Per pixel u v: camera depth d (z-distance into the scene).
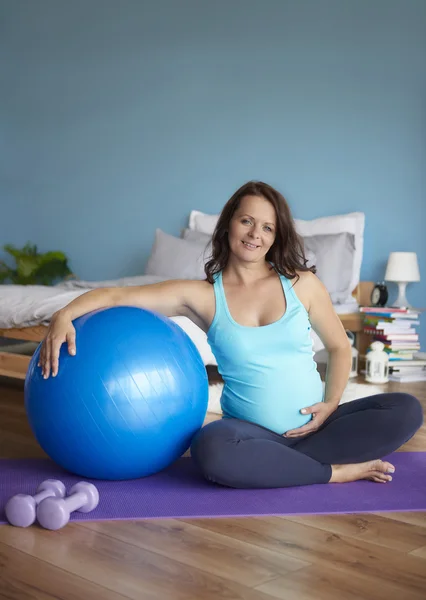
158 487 1.96
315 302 2.06
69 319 1.95
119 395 1.86
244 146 5.04
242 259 1.97
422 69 4.51
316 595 1.31
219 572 1.41
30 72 5.83
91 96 5.59
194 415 2.00
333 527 1.67
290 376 1.99
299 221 4.79
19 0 5.83
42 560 1.46
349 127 4.71
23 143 5.91
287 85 4.88
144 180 5.41
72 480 2.01
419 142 4.53
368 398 2.07
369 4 4.62
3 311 3.45
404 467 2.21
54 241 5.84
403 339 4.16
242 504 1.82
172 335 1.98
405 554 1.52
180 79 5.23
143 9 5.32
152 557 1.48
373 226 4.66
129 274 5.50
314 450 2.02
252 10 4.96
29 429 2.70
